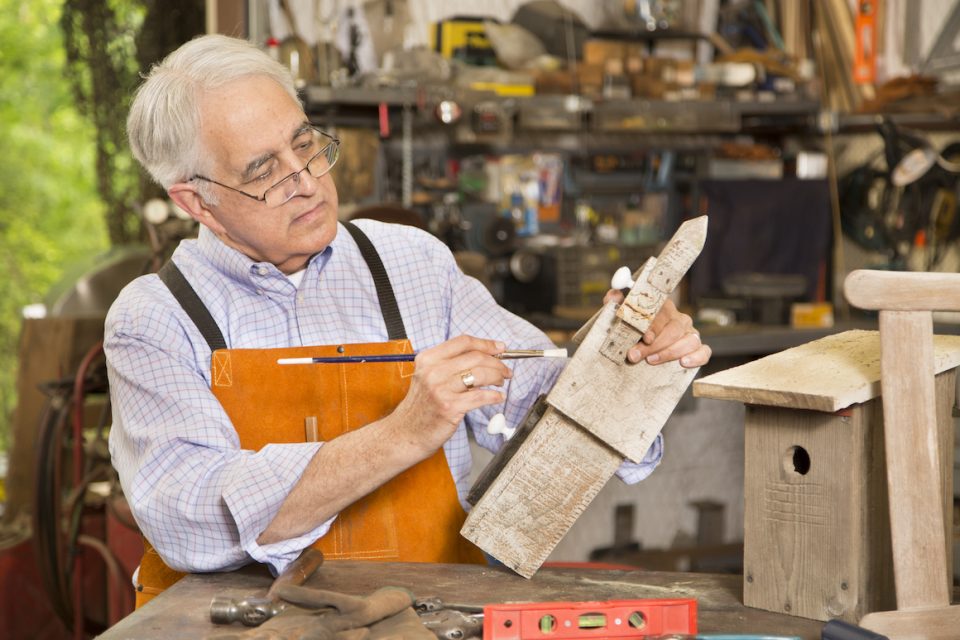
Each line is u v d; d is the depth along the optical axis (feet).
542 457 4.37
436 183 13.07
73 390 10.07
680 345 4.25
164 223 10.25
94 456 10.10
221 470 4.67
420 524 5.32
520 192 13.66
